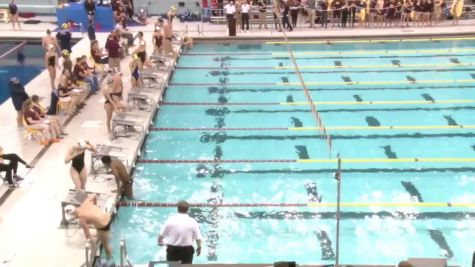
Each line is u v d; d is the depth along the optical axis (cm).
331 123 1513
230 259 966
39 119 1327
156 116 1569
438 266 659
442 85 1805
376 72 1939
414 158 1314
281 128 1487
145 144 1395
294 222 1073
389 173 1248
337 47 2262
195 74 1934
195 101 1681
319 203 1134
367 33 2333
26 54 2195
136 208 1119
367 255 974
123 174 1108
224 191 1182
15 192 1102
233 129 1484
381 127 1486
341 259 964
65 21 2412
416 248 992
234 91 1764
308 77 1891
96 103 1582
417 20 2475
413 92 1744
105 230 915
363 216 1089
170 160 1316
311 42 2309
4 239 954
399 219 1078
